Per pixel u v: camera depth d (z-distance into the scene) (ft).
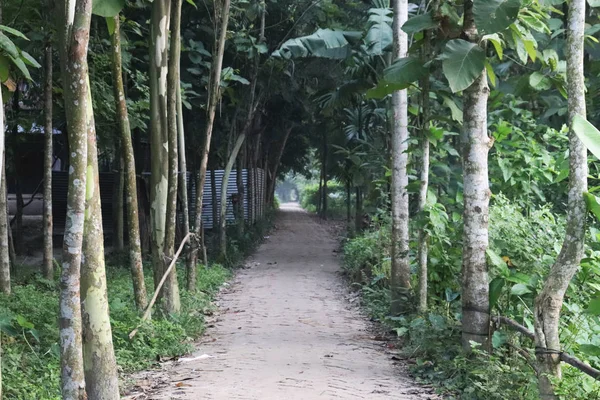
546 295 15.93
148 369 22.65
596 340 19.26
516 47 21.15
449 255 26.91
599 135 14.82
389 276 36.32
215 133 61.21
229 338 27.91
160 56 29.45
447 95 26.45
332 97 47.21
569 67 15.65
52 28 32.30
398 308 30.37
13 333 20.85
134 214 27.71
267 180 102.78
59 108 43.73
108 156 63.93
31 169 67.41
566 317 19.71
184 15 49.70
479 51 19.56
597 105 36.96
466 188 20.81
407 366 22.85
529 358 18.57
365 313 34.47
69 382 13.21
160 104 29.78
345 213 124.67
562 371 17.02
